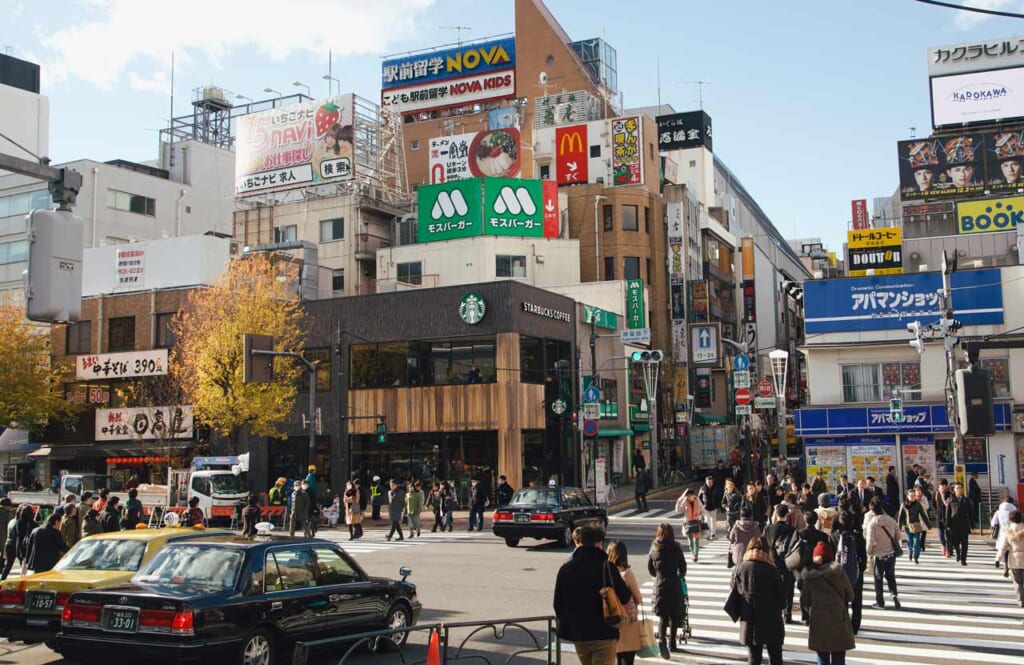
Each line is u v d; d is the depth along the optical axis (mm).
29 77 72438
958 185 63938
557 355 43406
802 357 77938
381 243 60500
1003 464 31250
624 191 63000
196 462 36500
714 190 91125
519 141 63906
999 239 59719
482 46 77500
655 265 63719
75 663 11609
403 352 40875
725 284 77688
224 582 10320
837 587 9914
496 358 39125
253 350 26672
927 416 31766
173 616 9523
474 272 55344
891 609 14992
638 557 21953
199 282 46500
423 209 57219
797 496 21750
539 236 56750
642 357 41781
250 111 78500
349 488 28828
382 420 37719
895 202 88688
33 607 11266
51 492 36938
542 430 41094
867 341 33625
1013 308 32188
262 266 41500
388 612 12211
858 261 64000
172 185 67000
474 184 56156
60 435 48750
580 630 8148
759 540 10117
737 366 42781
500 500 32406
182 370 41312
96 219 60969
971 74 64812
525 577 19109
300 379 42750
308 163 60094
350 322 42031
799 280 123688
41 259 7797
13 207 58844
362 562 22203
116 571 11789
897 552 15117
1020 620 13930
